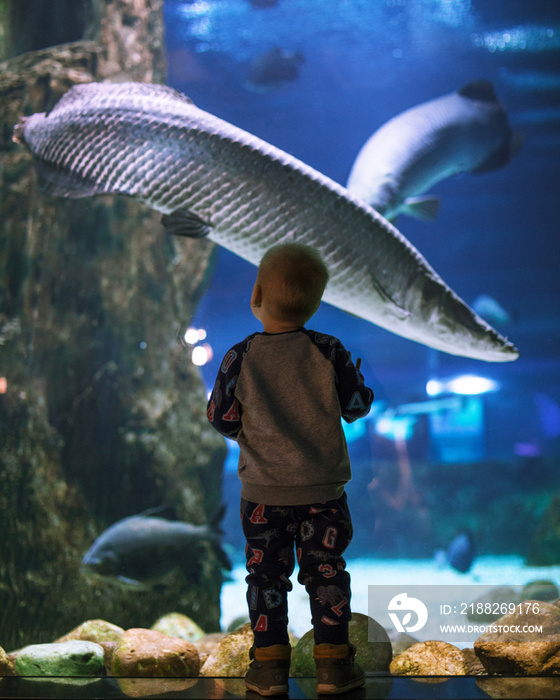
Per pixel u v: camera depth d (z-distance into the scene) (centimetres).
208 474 694
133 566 534
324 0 1153
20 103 570
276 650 188
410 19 1209
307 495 192
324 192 376
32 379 595
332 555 192
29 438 579
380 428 867
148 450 638
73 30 648
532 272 1598
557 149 1408
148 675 238
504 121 638
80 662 253
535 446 1103
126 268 640
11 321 585
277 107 1445
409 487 885
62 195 387
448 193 1534
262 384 200
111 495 627
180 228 378
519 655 228
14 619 545
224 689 203
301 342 205
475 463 1070
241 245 380
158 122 368
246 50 1245
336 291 389
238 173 366
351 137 1525
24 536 559
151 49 649
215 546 575
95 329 629
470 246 1606
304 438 195
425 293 399
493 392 1105
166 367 668
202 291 736
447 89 1380
